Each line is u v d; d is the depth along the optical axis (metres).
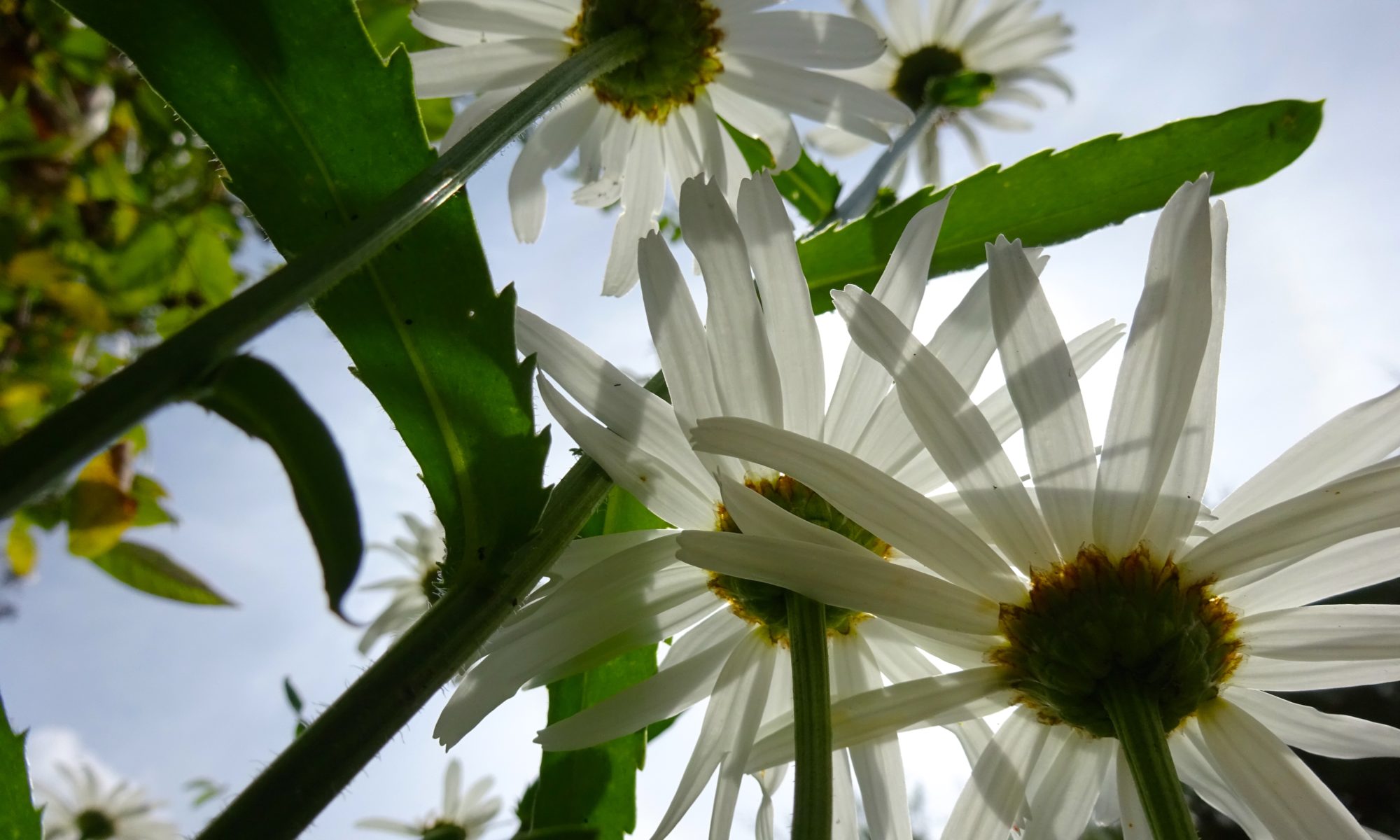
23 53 0.31
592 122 0.24
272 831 0.12
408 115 0.14
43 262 0.31
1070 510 0.15
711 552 0.14
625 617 0.16
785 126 0.25
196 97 0.13
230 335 0.11
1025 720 0.15
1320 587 0.15
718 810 0.15
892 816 0.16
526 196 0.24
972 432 0.14
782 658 0.16
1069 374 0.14
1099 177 0.19
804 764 0.14
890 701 0.15
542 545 0.15
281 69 0.13
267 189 0.14
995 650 0.15
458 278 0.14
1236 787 0.15
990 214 0.19
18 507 0.10
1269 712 0.15
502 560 0.14
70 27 0.32
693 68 0.24
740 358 0.15
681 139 0.25
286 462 0.12
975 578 0.14
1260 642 0.15
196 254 0.35
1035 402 0.14
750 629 0.17
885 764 0.16
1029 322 0.14
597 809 0.18
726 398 0.15
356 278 0.14
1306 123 0.19
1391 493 0.14
